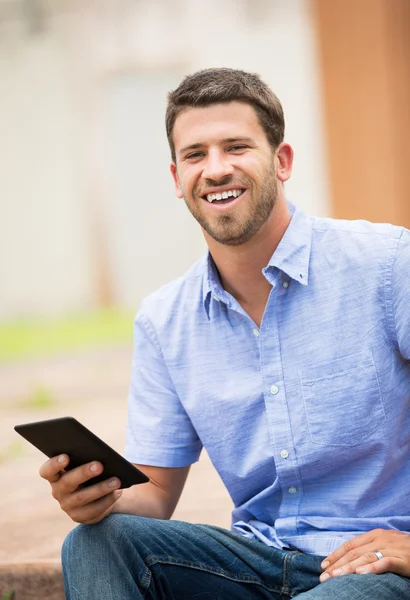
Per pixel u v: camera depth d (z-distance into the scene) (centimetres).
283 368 315
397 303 305
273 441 314
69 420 281
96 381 986
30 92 1944
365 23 899
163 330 341
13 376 1104
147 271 1967
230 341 327
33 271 1995
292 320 316
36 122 1955
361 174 931
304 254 317
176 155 327
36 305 2003
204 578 316
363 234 316
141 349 348
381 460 309
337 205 947
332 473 314
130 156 1936
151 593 311
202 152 318
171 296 345
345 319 311
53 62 1927
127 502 331
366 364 307
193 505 464
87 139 1934
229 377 326
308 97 1784
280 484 319
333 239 320
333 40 912
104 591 297
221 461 329
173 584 315
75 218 1972
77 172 1955
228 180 312
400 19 905
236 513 338
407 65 919
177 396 342
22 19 1914
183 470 350
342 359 310
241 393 321
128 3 1870
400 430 312
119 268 1972
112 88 1917
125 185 1948
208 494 484
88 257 1975
